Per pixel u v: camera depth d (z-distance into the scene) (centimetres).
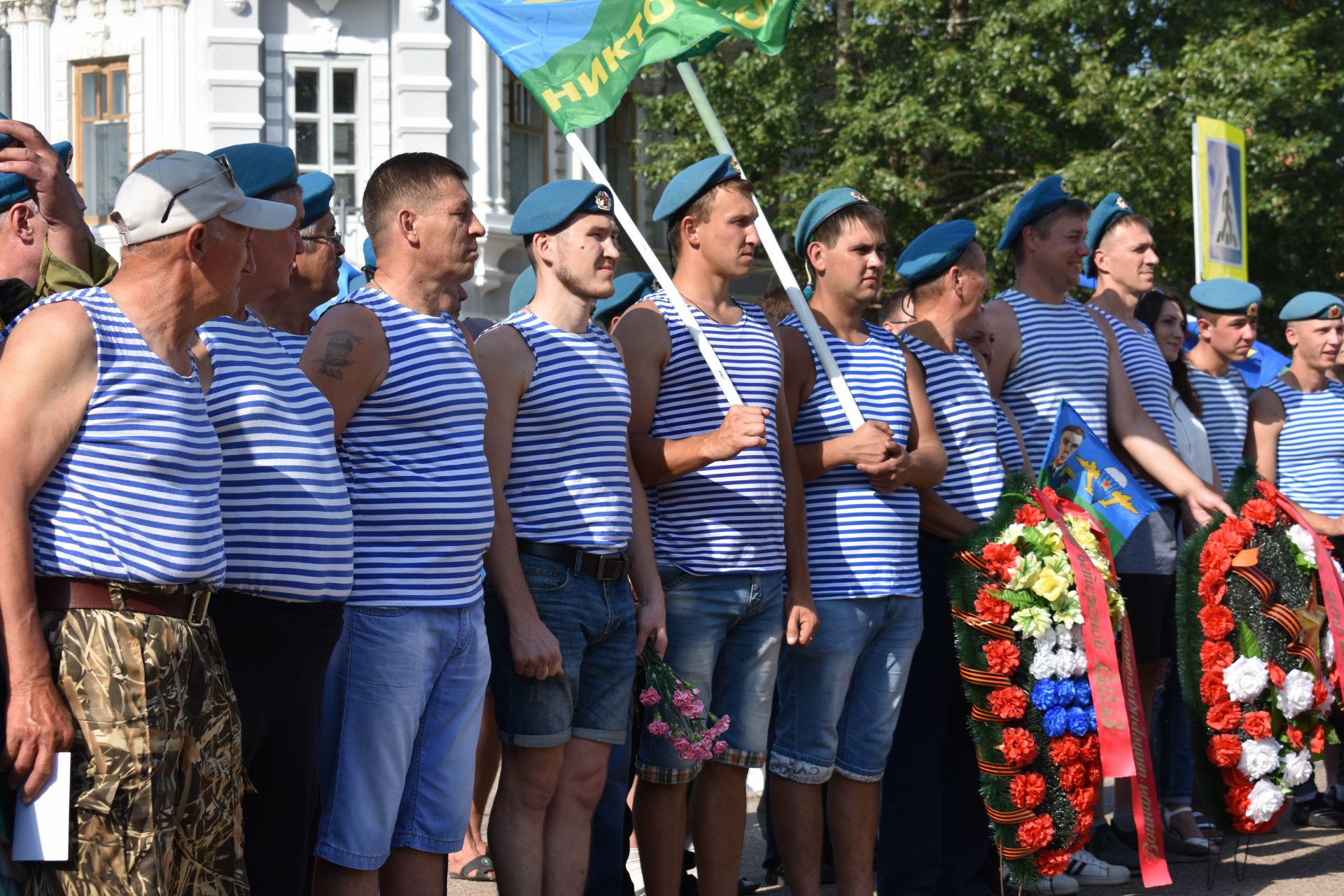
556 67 467
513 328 394
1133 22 1736
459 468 357
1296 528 541
